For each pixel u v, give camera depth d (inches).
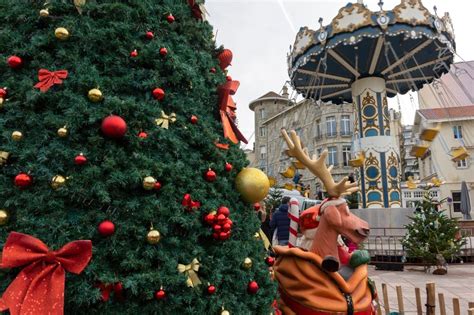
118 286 73.5
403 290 278.2
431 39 467.5
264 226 279.0
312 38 493.7
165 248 81.3
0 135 79.4
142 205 78.6
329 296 109.3
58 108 79.7
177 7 99.4
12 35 84.5
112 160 76.7
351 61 535.2
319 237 115.2
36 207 74.0
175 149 85.9
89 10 85.0
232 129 109.1
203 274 85.9
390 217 510.3
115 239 75.2
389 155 543.5
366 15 453.4
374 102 556.7
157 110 84.4
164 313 78.5
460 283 309.9
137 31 88.4
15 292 70.3
